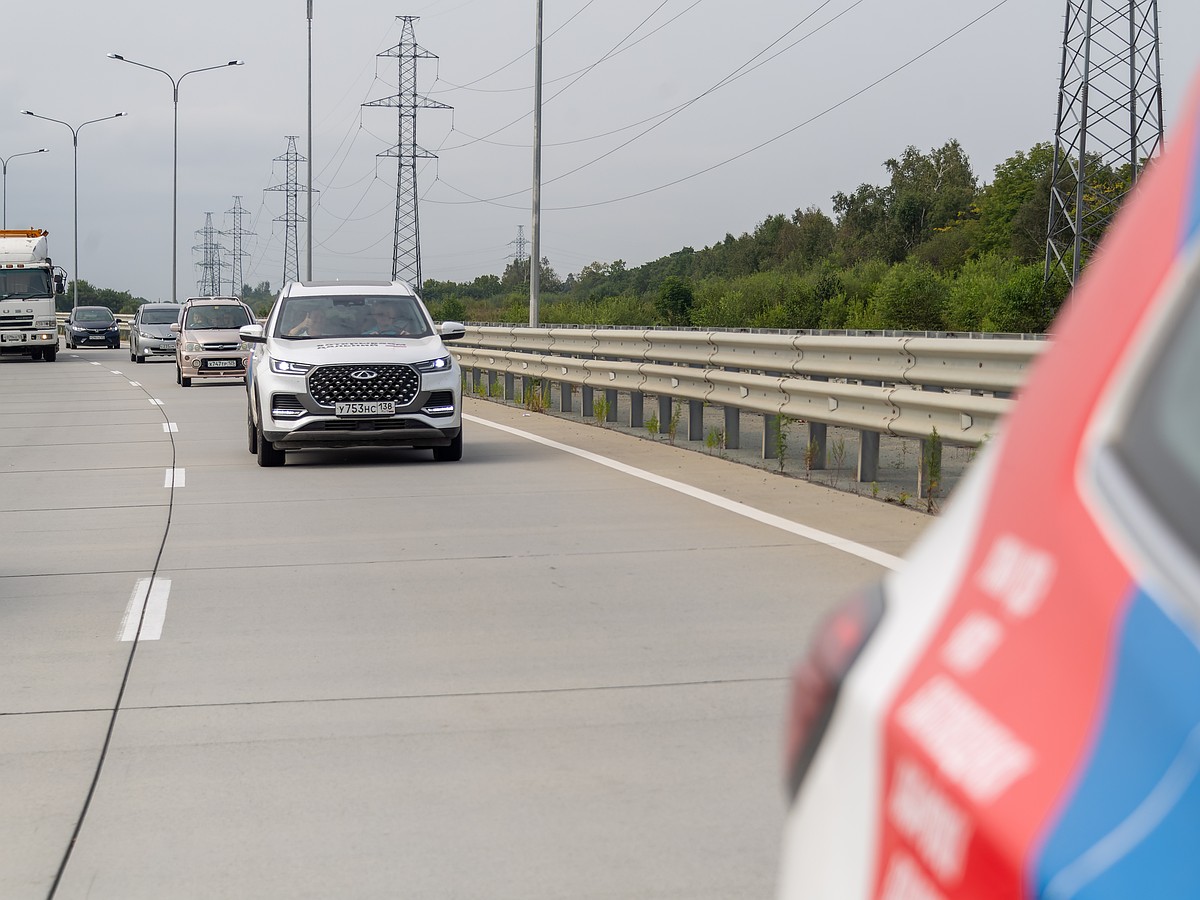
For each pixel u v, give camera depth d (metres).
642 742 5.02
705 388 14.59
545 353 21.41
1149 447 1.27
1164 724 1.07
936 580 1.56
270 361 14.13
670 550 8.83
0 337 43.56
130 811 4.41
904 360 10.48
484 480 12.65
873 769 1.44
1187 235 1.33
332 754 4.94
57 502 11.76
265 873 3.91
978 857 1.19
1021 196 95.38
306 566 8.55
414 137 73.56
